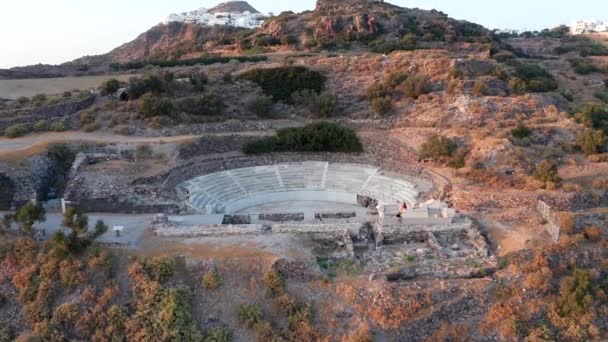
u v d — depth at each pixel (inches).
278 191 2586.1
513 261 1807.3
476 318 1626.5
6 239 1779.0
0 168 2240.4
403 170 2701.8
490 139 2600.9
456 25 5821.9
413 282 1701.5
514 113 2979.8
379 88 3376.0
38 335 1518.2
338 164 2839.6
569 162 2436.0
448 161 2640.3
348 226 2020.2
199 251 1761.8
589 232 1900.8
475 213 2171.5
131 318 1540.4
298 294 1636.3
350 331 1531.7
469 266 1807.3
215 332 1528.1
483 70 3641.7
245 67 4003.4
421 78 3351.4
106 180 2295.8
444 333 1567.4
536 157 2486.5
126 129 2847.0
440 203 2149.4
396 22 5511.8
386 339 1535.4
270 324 1555.1
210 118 3110.2
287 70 3590.1
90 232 1811.0
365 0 6633.9
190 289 1625.2
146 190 2247.8
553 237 1910.7
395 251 1940.2
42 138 2709.2
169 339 1494.8
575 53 6279.5
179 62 4456.2
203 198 2397.9
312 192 2600.9
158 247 1792.6
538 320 1621.6
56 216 2059.5
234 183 2598.4
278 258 1706.4
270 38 5467.5
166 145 2694.4
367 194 2532.0
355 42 5123.0
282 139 2915.8
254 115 3277.6
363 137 2957.7
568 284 1663.4
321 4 6481.3
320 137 2910.9
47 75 4035.4
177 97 3255.4
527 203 2145.7
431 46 4845.0
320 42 5064.0
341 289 1641.2
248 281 1654.8
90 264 1644.9
